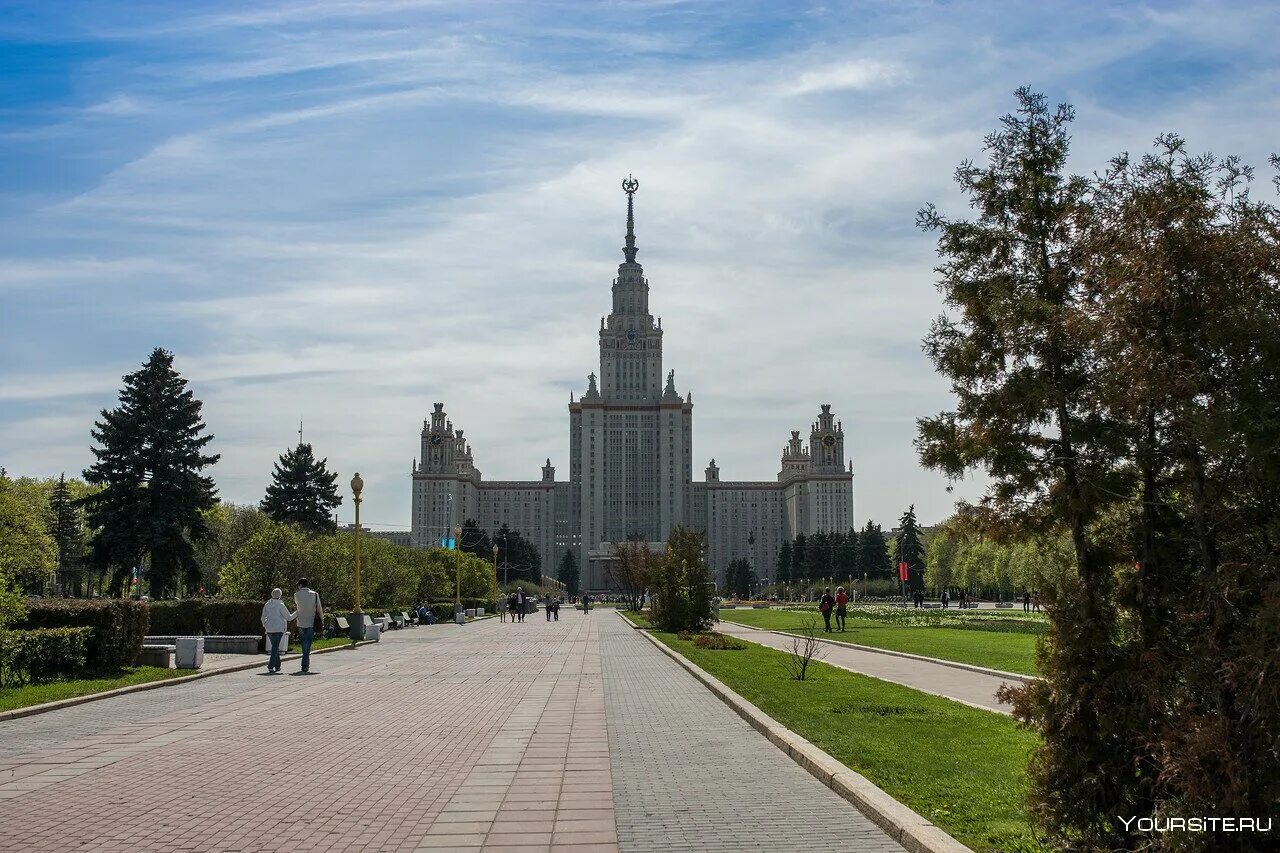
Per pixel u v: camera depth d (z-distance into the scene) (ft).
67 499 305.12
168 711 62.49
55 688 70.54
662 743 49.83
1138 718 25.77
